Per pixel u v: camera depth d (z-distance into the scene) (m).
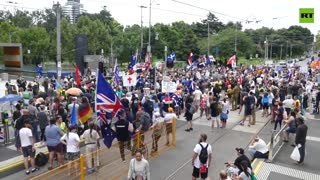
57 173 10.37
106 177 10.95
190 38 84.19
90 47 67.94
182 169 12.30
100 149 12.12
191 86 24.00
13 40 66.75
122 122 12.09
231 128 18.45
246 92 22.16
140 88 23.66
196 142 15.73
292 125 15.01
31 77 48.97
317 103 22.94
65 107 16.34
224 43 83.12
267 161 12.98
